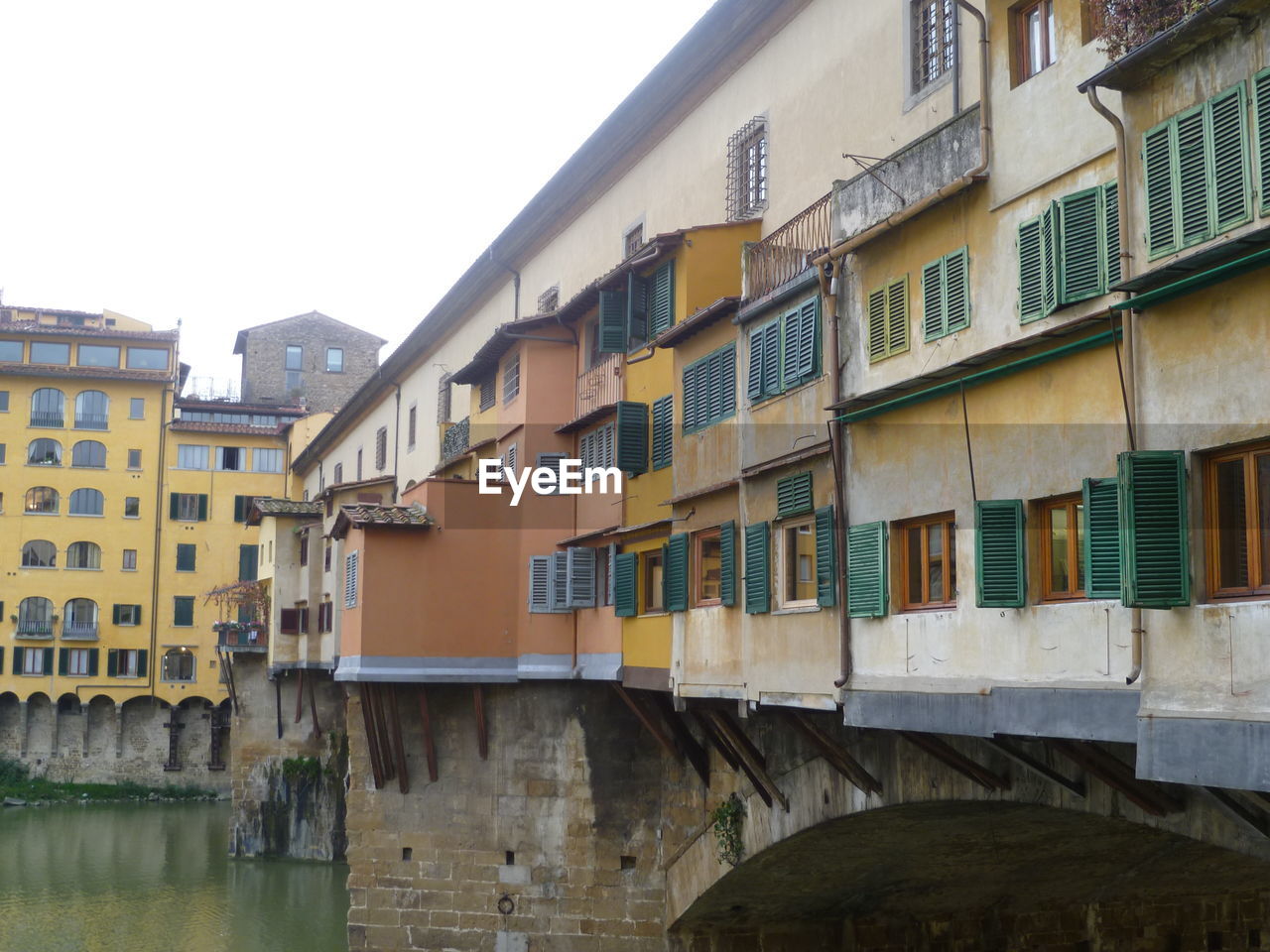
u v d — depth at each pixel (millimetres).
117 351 74438
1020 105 12859
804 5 20500
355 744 26328
